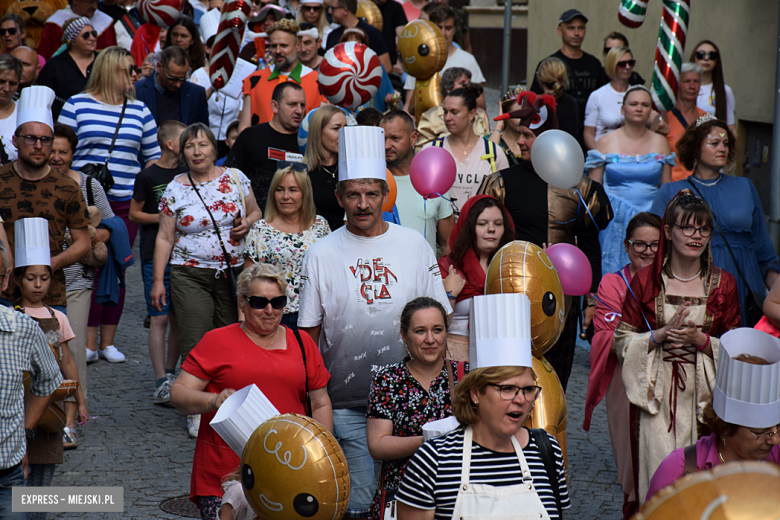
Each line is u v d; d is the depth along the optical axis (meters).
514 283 12.48
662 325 12.84
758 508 4.42
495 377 8.30
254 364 11.98
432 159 16.94
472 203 14.67
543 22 46.75
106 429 18.27
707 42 26.70
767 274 18.03
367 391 13.13
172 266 18.47
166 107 27.09
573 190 16.73
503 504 8.22
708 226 12.46
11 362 11.07
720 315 12.84
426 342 10.96
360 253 12.93
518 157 21.98
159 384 19.97
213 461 11.84
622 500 15.20
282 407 12.05
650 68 36.31
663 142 24.20
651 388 12.74
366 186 12.53
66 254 17.31
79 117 23.58
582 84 29.19
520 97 17.30
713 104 26.80
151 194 21.52
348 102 23.42
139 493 15.24
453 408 8.65
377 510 10.91
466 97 19.69
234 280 18.38
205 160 18.39
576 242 17.58
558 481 8.55
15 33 31.27
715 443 9.14
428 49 26.44
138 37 33.78
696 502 4.52
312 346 12.43
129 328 25.78
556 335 12.73
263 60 29.64
